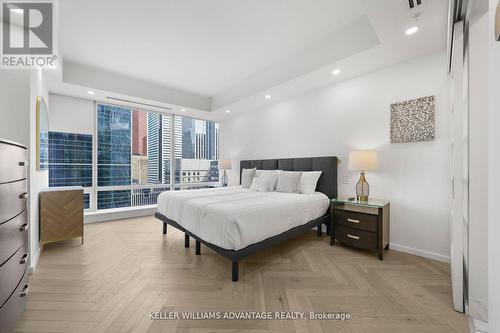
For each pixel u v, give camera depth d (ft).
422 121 8.21
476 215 5.20
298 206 8.64
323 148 11.70
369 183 9.77
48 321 4.78
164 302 5.51
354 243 8.70
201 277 6.77
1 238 3.84
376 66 9.23
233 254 6.43
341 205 9.99
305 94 12.55
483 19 5.13
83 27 8.20
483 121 5.17
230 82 13.85
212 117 18.48
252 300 5.62
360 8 7.34
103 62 11.06
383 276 6.84
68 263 7.73
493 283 2.01
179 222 9.02
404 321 4.88
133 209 14.83
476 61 5.22
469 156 5.30
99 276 6.81
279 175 11.96
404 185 8.76
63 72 10.73
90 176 13.96
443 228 7.85
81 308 5.24
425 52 8.12
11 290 4.19
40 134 8.58
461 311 5.17
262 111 15.30
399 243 8.87
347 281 6.55
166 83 13.89
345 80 10.69
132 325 4.69
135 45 9.50
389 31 6.85
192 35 8.78
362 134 10.07
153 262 7.83
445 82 7.82
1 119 6.75
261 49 9.93
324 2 7.02
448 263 7.68
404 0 5.57
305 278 6.73
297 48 9.91
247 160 16.05
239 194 10.43
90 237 10.62
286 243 9.82
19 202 4.67
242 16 7.67
